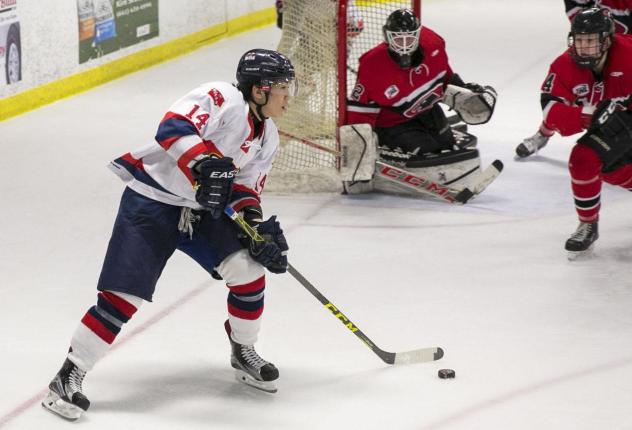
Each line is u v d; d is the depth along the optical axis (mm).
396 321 10672
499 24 31172
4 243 13180
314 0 14906
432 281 11859
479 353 9875
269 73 8297
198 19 26969
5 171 16516
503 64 25453
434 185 14961
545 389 9094
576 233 12602
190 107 8156
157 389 9125
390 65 14641
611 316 10820
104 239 13422
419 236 13492
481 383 9219
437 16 32562
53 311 10977
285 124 15320
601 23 11648
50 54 21094
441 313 10898
